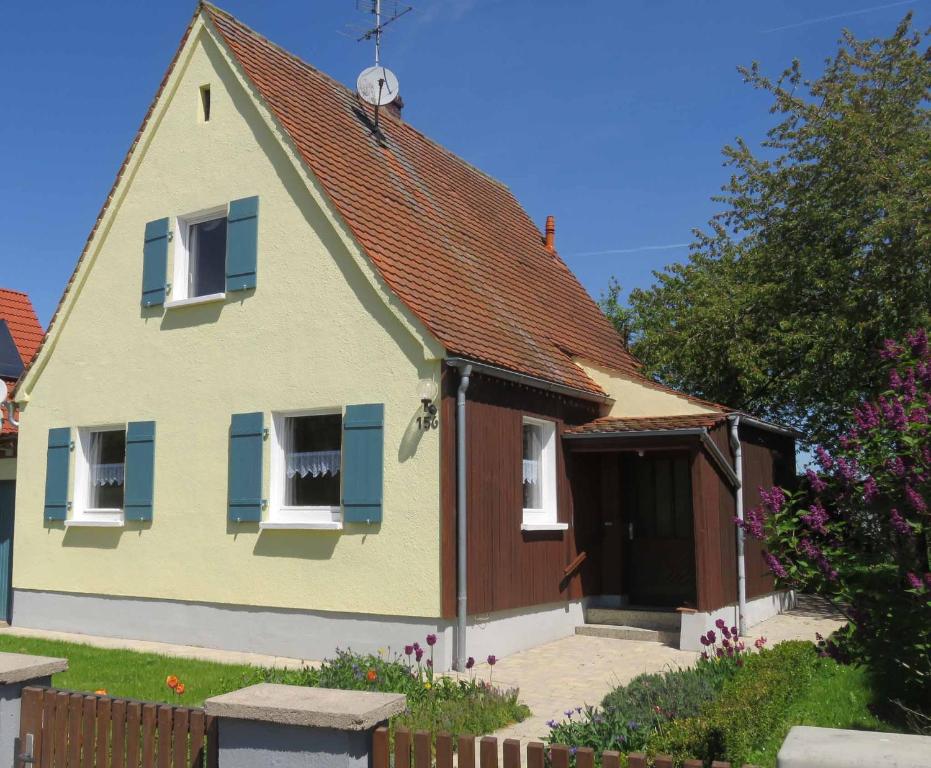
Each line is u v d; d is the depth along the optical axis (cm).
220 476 1194
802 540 619
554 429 1256
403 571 1031
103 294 1369
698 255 2144
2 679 552
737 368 1647
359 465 1071
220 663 1046
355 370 1095
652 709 679
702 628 1135
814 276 1565
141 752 508
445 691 786
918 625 568
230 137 1261
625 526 1377
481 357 1063
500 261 1522
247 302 1202
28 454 1430
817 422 1719
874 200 1473
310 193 1157
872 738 375
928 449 564
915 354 656
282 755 452
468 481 1042
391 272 1100
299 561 1110
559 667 1030
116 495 1349
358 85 1437
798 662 868
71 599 1339
